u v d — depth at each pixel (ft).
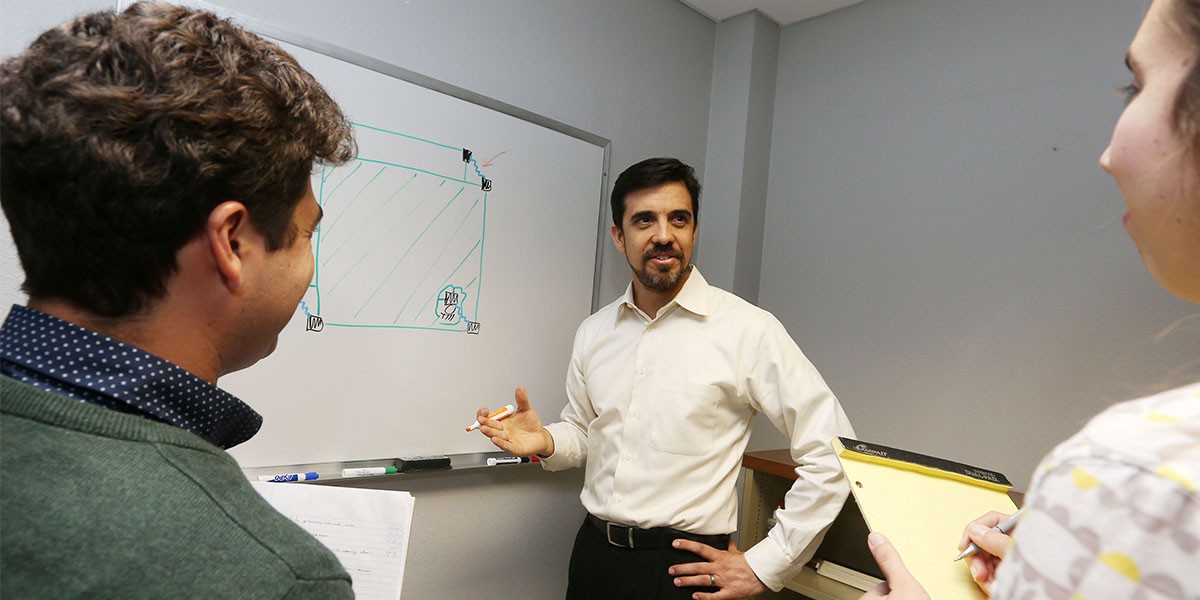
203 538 1.25
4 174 1.34
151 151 1.34
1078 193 5.42
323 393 4.68
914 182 6.47
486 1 5.60
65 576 1.12
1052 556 0.91
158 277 1.41
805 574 5.73
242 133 1.44
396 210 5.00
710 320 5.23
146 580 1.16
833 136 7.14
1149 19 1.05
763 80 7.53
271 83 1.54
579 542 5.28
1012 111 5.87
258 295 1.60
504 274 5.75
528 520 6.04
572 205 6.28
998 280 5.83
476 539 5.64
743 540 5.89
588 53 6.41
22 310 1.39
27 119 1.30
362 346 4.87
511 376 5.83
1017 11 5.90
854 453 2.89
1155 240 1.04
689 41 7.44
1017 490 5.55
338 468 4.75
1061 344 5.43
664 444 4.92
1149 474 0.85
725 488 5.00
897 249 6.54
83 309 1.39
